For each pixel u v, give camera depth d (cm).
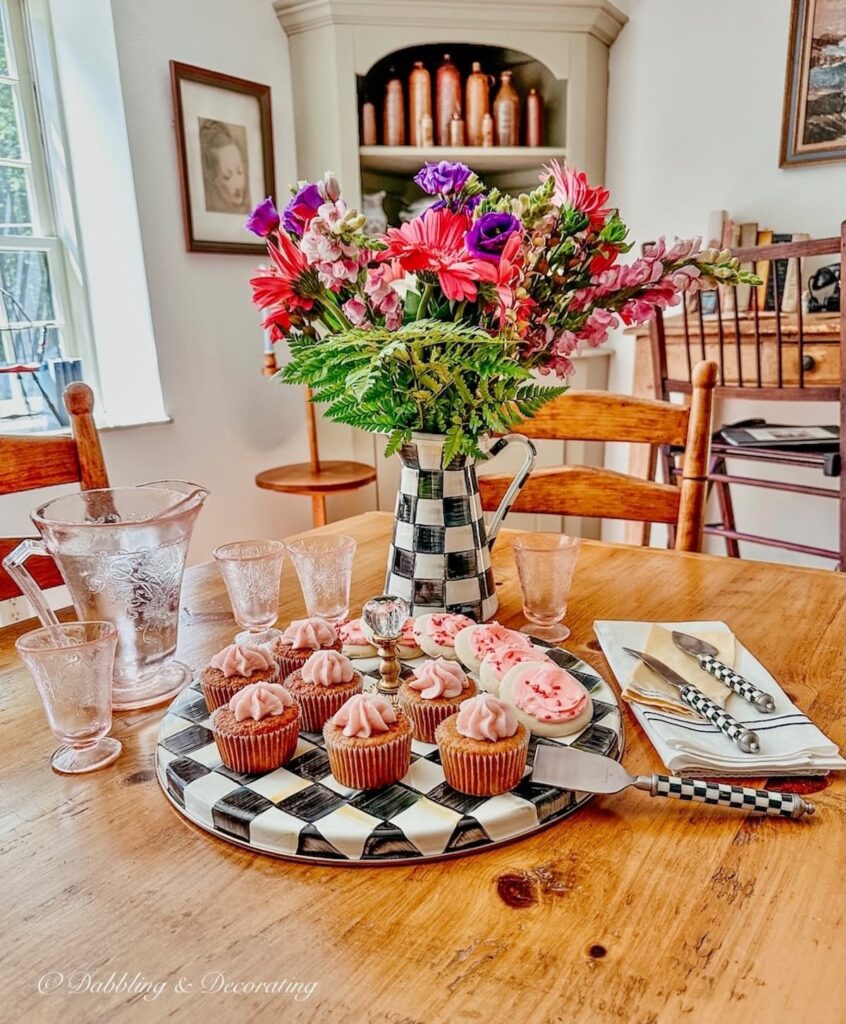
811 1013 38
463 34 233
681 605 94
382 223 259
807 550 195
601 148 263
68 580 71
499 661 67
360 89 242
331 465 243
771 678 70
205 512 230
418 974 41
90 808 56
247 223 77
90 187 205
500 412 79
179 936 44
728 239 230
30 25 199
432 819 50
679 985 40
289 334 81
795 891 46
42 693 61
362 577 107
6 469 105
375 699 55
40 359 209
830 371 202
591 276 76
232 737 55
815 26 215
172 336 213
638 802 55
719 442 209
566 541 90
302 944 43
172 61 202
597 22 241
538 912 45
